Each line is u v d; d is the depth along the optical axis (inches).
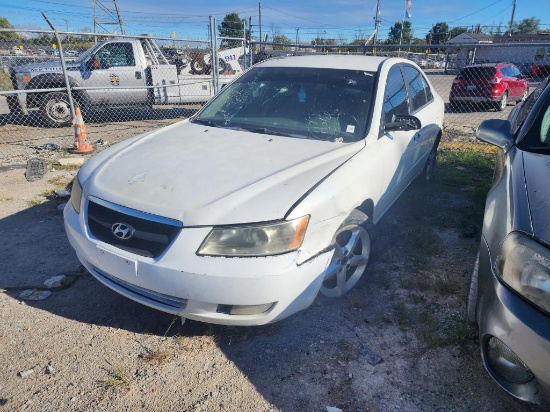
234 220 91.5
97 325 111.1
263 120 141.6
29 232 162.2
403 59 181.0
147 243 95.1
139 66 395.5
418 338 108.5
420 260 144.7
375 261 133.4
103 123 404.5
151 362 99.0
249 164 110.8
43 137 334.6
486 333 76.5
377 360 101.0
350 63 157.6
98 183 106.8
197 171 107.0
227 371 97.2
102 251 99.3
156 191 99.4
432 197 203.6
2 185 213.6
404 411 88.1
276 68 161.8
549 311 68.1
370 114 136.3
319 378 96.0
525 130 112.7
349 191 110.2
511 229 79.0
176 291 92.4
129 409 86.8
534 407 71.0
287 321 114.0
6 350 101.3
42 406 86.8
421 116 179.2
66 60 393.1
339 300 122.7
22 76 361.1
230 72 464.1
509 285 73.8
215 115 151.5
